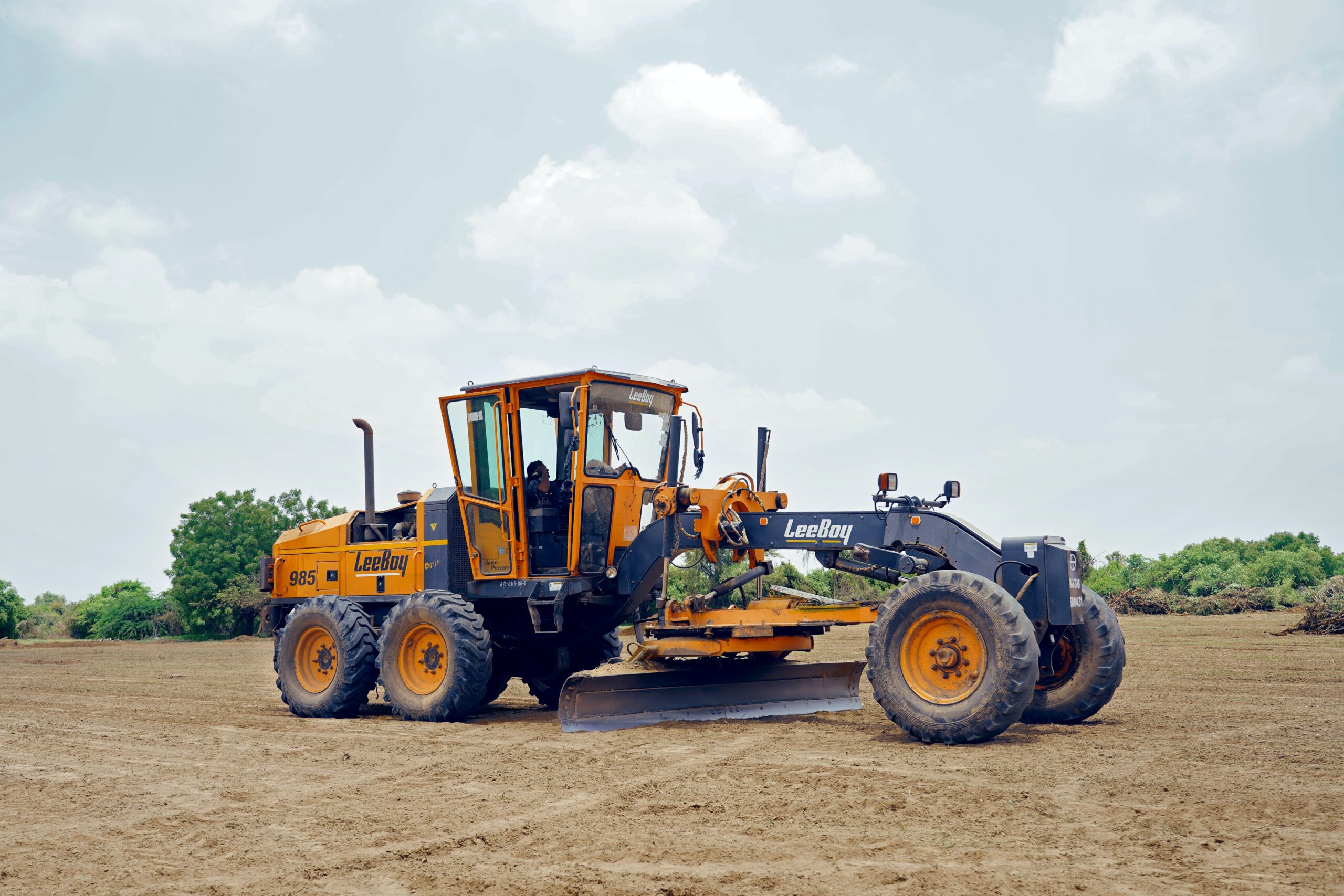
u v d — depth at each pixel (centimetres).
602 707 848
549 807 559
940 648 738
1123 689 1075
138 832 524
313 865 457
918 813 521
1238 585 3105
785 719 891
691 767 663
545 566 987
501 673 1063
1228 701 973
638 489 995
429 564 1030
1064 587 755
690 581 1088
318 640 1064
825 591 1588
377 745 806
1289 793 554
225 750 792
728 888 408
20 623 4462
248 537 3634
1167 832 477
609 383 978
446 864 453
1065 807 529
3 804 598
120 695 1282
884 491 823
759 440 955
